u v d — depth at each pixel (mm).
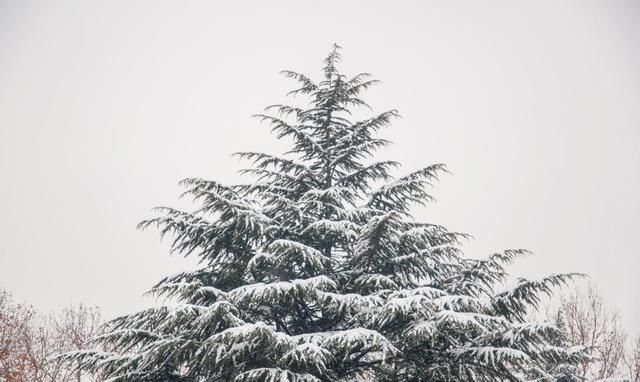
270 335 10500
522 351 12320
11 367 27875
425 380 12617
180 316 11469
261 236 13812
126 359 12391
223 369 12594
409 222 14203
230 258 14352
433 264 14359
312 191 14359
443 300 11375
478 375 12594
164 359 12266
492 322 11242
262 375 11594
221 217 13273
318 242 14531
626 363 27375
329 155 16016
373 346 12227
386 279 12859
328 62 17094
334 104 16406
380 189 14672
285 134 16156
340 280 14000
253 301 11898
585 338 26844
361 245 13289
